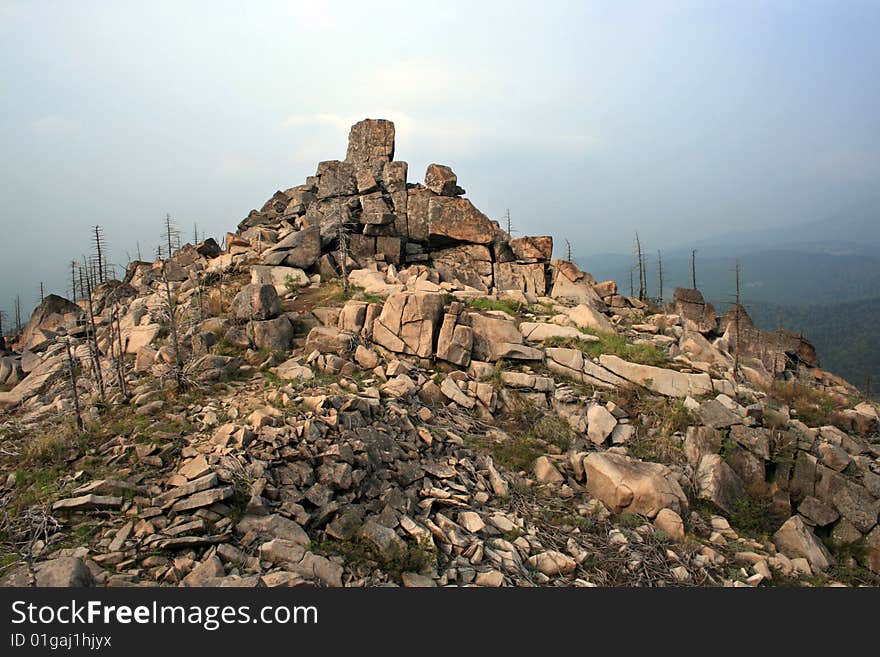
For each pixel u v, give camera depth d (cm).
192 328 2453
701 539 1642
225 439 1543
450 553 1366
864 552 1712
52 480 1467
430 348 2333
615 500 1711
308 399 1780
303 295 3048
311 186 4631
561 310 2998
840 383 3459
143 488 1385
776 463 1964
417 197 3909
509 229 4094
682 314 3553
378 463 1616
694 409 2164
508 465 1845
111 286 3419
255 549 1220
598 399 2217
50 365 2794
